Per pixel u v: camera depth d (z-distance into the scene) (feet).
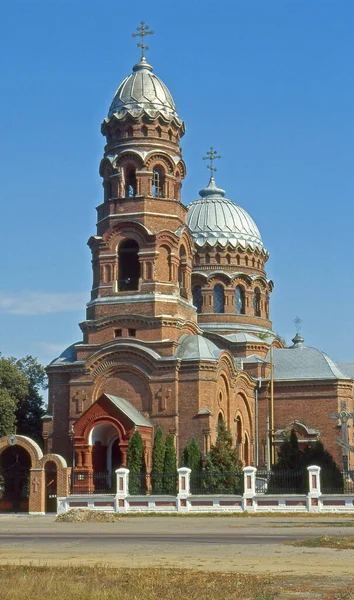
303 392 279.90
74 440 236.84
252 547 115.03
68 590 78.64
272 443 272.51
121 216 256.93
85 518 184.75
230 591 79.20
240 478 210.38
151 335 249.55
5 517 205.67
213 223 315.37
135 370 247.50
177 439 241.14
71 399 252.62
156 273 253.65
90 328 255.29
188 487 202.18
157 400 243.60
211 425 241.96
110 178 261.24
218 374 250.37
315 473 193.26
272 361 279.28
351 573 90.12
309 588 80.59
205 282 308.81
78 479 233.55
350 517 181.27
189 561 100.99
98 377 251.19
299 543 118.62
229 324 305.94
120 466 236.43
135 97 263.08
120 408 233.96
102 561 102.06
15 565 97.55
